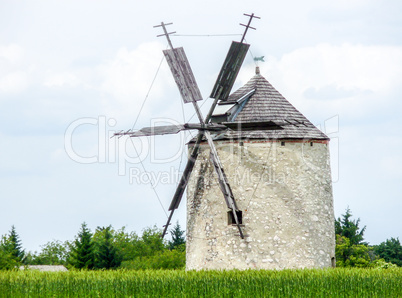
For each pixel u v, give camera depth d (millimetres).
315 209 101000
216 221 100750
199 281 80625
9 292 73250
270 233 98750
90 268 195750
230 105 102438
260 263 97938
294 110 105000
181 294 74000
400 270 92000
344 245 179875
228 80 101438
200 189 103188
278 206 99375
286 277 82875
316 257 99438
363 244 193875
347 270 90562
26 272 90500
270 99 104688
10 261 177500
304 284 79125
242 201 99750
